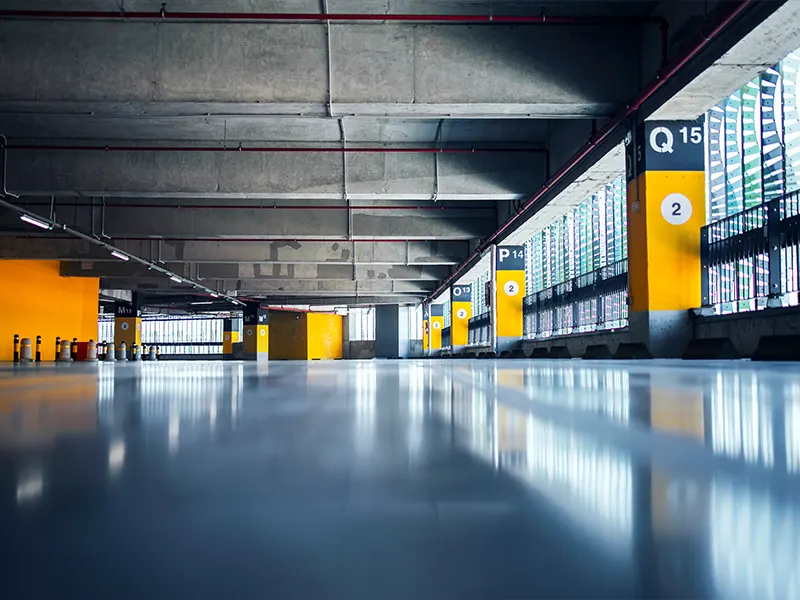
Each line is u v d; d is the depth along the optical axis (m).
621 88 7.77
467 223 15.27
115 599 0.39
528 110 7.87
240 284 25.39
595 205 13.39
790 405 1.85
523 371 5.25
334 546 0.51
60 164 10.70
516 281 15.80
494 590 0.41
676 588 0.41
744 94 8.37
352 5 7.45
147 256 17.45
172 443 1.14
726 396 2.23
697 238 8.02
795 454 0.97
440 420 1.52
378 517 0.60
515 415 1.62
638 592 0.40
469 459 0.93
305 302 33.81
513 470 0.84
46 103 7.38
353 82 7.52
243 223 14.41
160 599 0.39
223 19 7.23
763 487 0.73
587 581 0.42
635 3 7.38
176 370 7.71
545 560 0.47
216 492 0.71
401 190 11.25
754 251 7.18
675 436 1.18
